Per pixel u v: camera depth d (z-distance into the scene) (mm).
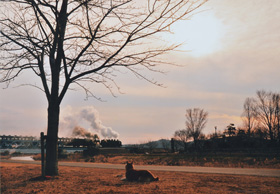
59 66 11445
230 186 8031
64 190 7867
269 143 41531
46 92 11422
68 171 13641
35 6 10422
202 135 51625
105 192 7312
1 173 12812
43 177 10375
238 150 30531
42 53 11867
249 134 51125
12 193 7609
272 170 13547
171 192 7082
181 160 24594
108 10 9641
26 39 10938
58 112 11344
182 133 53125
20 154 42781
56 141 11195
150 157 29094
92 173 12523
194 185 8266
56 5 10383
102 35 10258
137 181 9258
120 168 15867
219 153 29188
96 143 43188
